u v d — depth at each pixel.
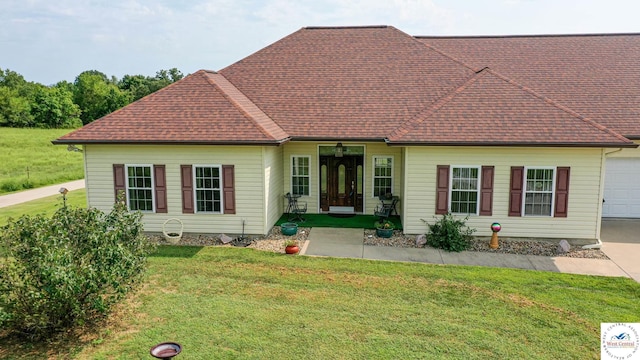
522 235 14.06
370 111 16.14
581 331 8.29
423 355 7.39
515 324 8.53
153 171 14.50
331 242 14.02
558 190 13.73
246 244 13.79
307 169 17.27
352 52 19.02
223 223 14.59
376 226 14.95
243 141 13.63
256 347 7.56
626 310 9.26
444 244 13.49
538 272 11.56
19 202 21.97
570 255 13.09
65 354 7.36
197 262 11.96
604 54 18.73
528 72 18.00
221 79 17.52
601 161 13.47
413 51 18.81
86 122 93.69
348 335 8.02
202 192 14.55
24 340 7.79
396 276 11.08
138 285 9.63
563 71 17.92
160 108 15.17
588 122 13.60
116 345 7.62
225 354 7.34
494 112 14.22
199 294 9.79
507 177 13.84
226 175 14.32
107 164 14.58
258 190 14.33
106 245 8.06
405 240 14.25
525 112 14.12
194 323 8.39
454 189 14.11
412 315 8.87
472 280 10.85
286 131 15.55
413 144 13.53
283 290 10.10
